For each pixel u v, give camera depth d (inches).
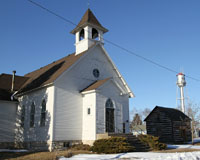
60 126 828.0
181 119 1348.4
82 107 909.8
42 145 844.6
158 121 1370.6
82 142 869.8
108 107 908.6
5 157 661.9
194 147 940.6
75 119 875.4
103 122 864.3
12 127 1045.2
